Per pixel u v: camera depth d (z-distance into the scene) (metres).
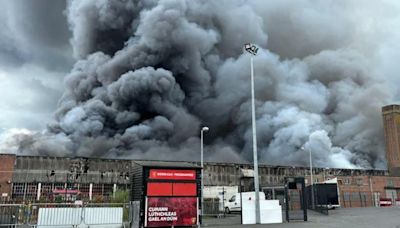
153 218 21.20
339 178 64.56
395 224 24.11
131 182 23.92
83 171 63.38
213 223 25.69
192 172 22.62
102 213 21.94
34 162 60.75
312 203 41.78
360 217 30.95
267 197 40.78
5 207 22.38
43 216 20.53
